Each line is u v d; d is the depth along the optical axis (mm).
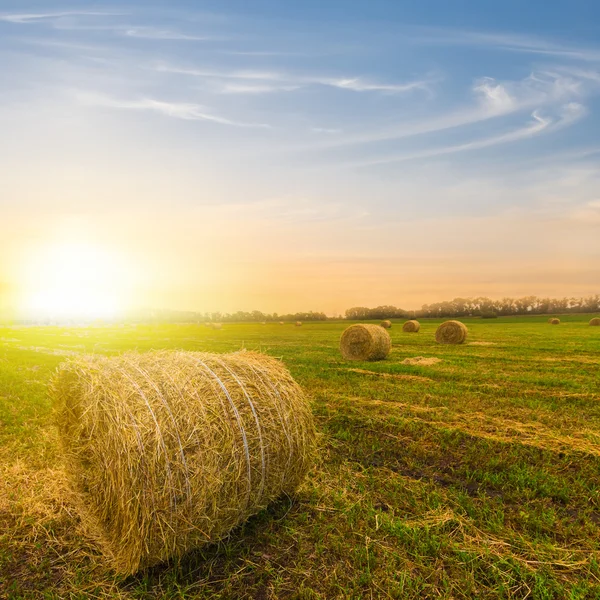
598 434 8523
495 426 9117
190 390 5012
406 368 16500
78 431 5578
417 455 7598
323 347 27719
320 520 5410
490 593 4156
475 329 48219
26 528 5418
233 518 5055
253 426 5148
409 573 4426
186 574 4562
